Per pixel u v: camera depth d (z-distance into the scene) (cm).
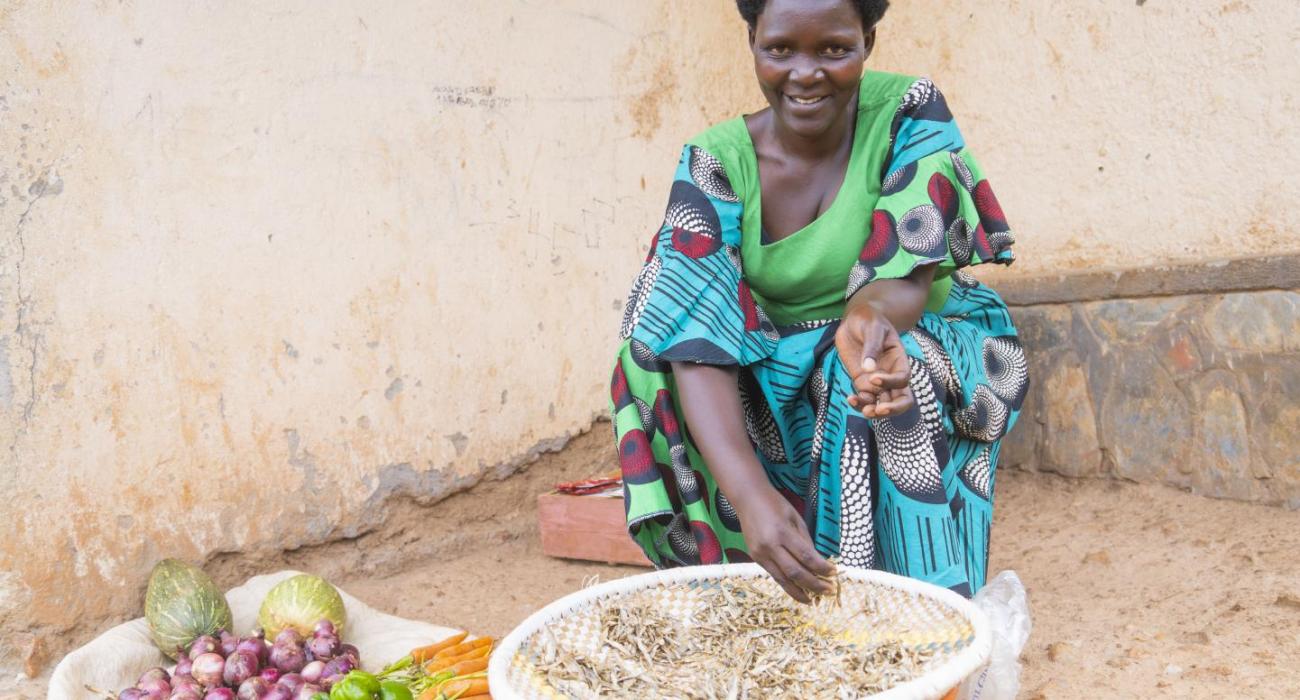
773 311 286
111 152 356
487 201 455
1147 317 434
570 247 484
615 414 281
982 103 495
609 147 498
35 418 343
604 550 430
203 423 381
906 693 170
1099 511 436
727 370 253
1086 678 284
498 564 440
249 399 392
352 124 415
